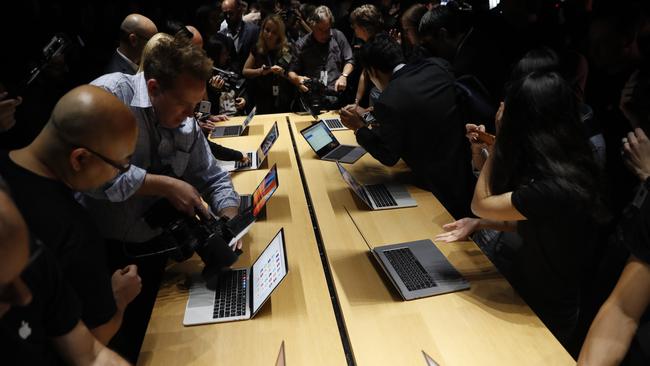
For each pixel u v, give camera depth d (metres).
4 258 0.67
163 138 1.74
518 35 2.50
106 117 1.08
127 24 2.39
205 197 2.03
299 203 2.32
